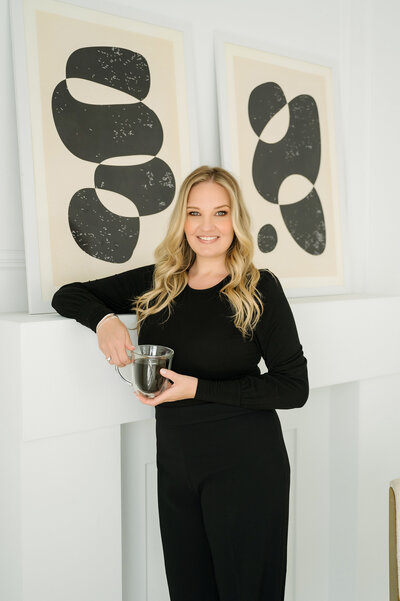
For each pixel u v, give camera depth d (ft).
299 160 8.23
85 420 5.78
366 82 9.02
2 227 6.34
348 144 8.92
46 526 5.73
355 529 8.54
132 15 6.88
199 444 4.99
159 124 7.06
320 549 8.85
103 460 6.07
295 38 8.36
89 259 6.53
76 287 5.70
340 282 8.63
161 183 7.07
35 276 6.17
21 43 6.15
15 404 5.50
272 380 4.86
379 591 8.88
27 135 6.16
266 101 7.93
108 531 6.15
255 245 7.73
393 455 8.84
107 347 5.11
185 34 7.27
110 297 5.78
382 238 9.25
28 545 5.63
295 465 8.47
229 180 5.27
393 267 9.39
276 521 5.03
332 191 8.59
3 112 6.26
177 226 5.35
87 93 6.56
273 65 8.04
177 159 7.20
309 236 8.30
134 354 4.66
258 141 7.82
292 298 8.00
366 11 8.90
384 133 9.06
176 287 5.35
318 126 8.46
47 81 6.31
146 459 7.13
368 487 8.59
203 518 5.11
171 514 5.33
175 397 4.77
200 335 5.05
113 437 6.13
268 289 5.15
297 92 8.25
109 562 6.17
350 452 8.54
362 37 8.95
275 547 5.04
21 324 5.31
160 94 7.07
